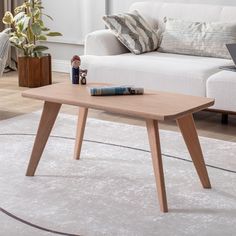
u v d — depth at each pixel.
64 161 4.73
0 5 7.53
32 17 6.83
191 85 5.46
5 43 5.47
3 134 5.25
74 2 7.31
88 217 3.97
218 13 6.07
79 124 4.73
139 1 6.91
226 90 5.30
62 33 7.48
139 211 4.04
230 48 5.56
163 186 4.04
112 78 5.80
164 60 5.74
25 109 5.95
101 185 4.37
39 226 3.87
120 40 6.09
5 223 3.90
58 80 7.10
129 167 4.65
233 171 4.59
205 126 5.55
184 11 6.22
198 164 4.32
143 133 5.35
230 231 3.83
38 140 4.45
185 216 3.99
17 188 4.31
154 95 4.40
